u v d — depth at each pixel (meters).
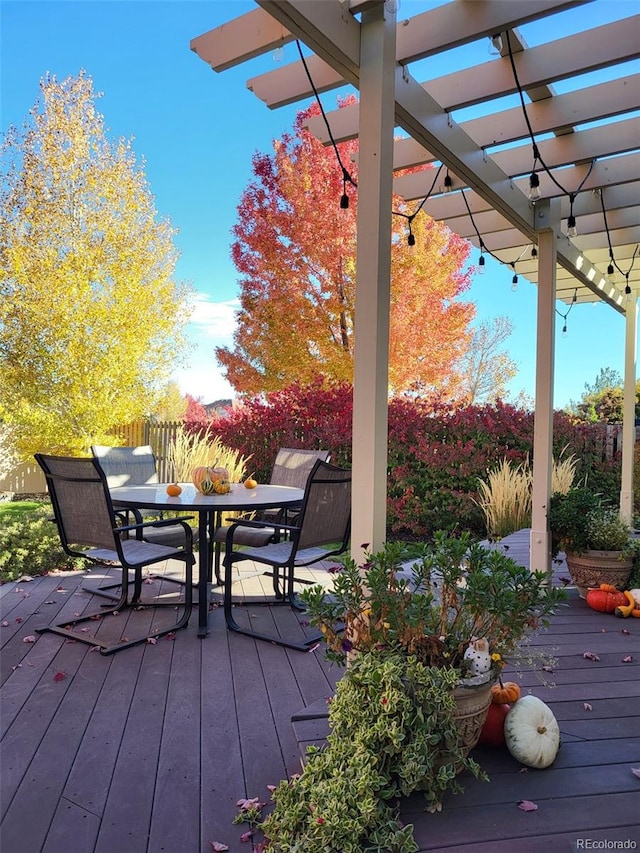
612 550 3.50
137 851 1.55
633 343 6.09
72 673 2.66
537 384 3.75
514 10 2.13
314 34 1.85
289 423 7.22
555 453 7.14
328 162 7.93
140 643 3.02
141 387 8.70
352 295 8.21
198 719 2.25
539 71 2.51
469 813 1.49
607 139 3.14
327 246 7.93
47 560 4.42
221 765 1.95
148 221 8.53
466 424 6.52
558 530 3.62
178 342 9.11
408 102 2.42
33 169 8.12
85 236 8.17
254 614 3.54
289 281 8.24
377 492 2.00
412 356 8.30
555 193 3.61
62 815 1.69
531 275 5.77
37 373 8.15
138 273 8.21
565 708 2.09
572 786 1.61
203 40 2.34
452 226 4.49
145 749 2.04
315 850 1.36
